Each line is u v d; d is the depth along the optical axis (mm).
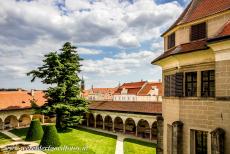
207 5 15484
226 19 13273
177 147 14523
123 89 71688
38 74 43250
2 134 41562
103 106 49438
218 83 11727
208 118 13164
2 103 48031
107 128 49375
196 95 14102
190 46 14641
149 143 35500
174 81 15867
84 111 46031
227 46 11312
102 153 30109
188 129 14359
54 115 45094
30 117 51562
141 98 63938
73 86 44938
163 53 18969
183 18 16562
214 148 11367
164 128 17781
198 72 13969
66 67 44156
